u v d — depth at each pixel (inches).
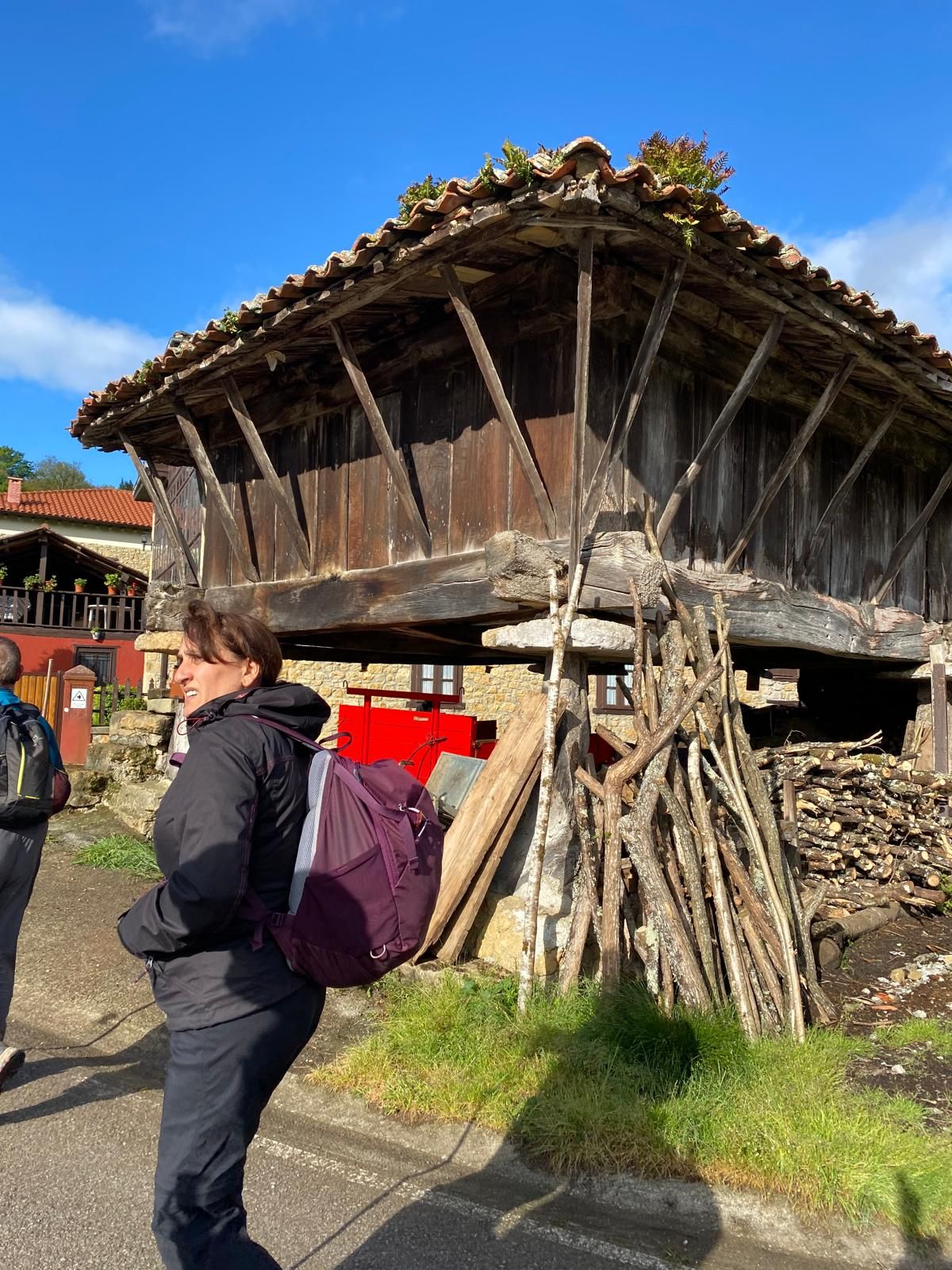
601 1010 143.3
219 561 300.4
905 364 211.3
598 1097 124.7
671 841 166.2
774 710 356.2
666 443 203.0
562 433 187.3
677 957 146.6
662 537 185.8
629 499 192.4
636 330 191.5
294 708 79.3
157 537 717.9
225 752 71.8
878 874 237.5
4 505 1178.0
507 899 179.5
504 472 199.9
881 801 243.0
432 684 615.5
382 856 72.7
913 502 297.4
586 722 188.2
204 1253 67.3
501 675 629.3
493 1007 150.9
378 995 169.2
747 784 174.9
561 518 186.2
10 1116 126.6
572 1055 134.1
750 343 209.6
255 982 71.0
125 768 362.3
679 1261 99.7
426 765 255.4
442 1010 148.9
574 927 162.7
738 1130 118.6
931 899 230.7
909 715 322.3
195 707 82.7
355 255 172.7
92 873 263.3
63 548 967.0
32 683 523.8
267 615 263.7
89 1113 128.4
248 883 71.6
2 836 125.6
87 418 288.0
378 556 234.4
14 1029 159.2
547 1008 150.0
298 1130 125.6
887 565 284.0
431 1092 131.2
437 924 173.3
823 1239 104.7
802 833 235.5
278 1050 71.5
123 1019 163.5
